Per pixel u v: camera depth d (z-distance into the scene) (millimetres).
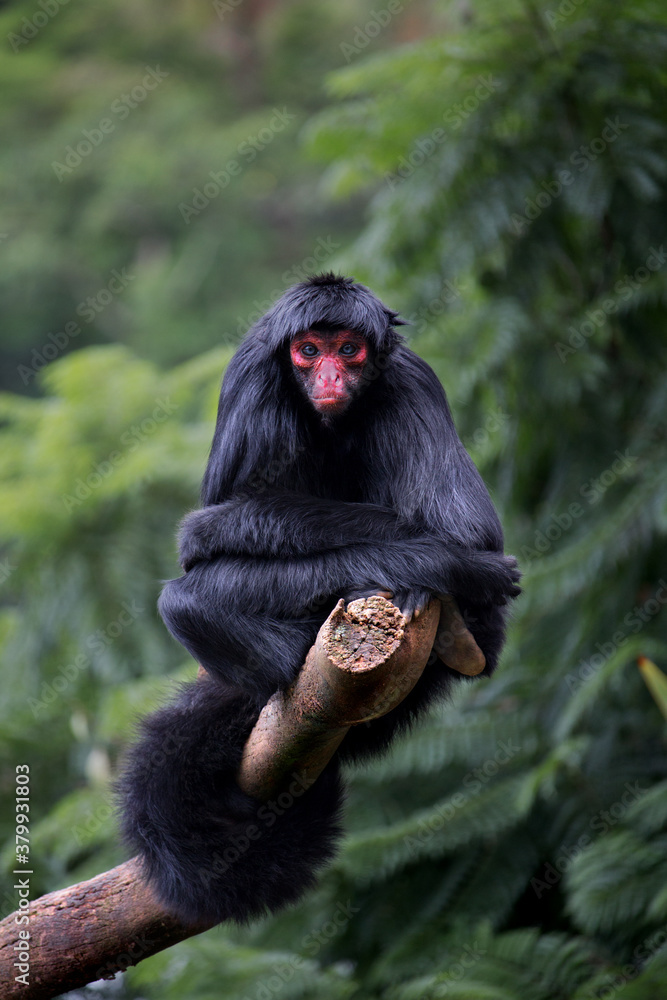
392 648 5887
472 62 11805
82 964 7176
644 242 11711
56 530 14852
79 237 31734
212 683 7613
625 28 11500
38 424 16984
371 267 12289
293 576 6785
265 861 7102
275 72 32906
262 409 7789
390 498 7723
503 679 12609
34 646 14570
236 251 30609
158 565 14766
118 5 34250
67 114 33062
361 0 33094
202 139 31312
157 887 7043
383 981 11305
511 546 12719
